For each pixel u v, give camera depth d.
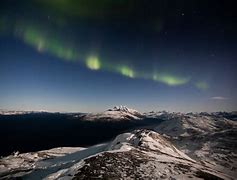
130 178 25.95
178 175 29.53
